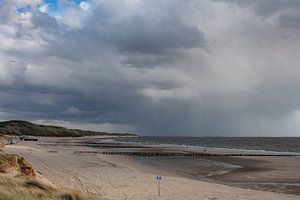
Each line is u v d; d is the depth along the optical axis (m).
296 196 29.77
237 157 75.69
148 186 31.27
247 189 33.03
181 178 39.03
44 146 109.56
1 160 25.11
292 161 65.25
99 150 100.19
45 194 15.95
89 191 27.53
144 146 136.38
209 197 26.97
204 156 78.44
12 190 14.29
